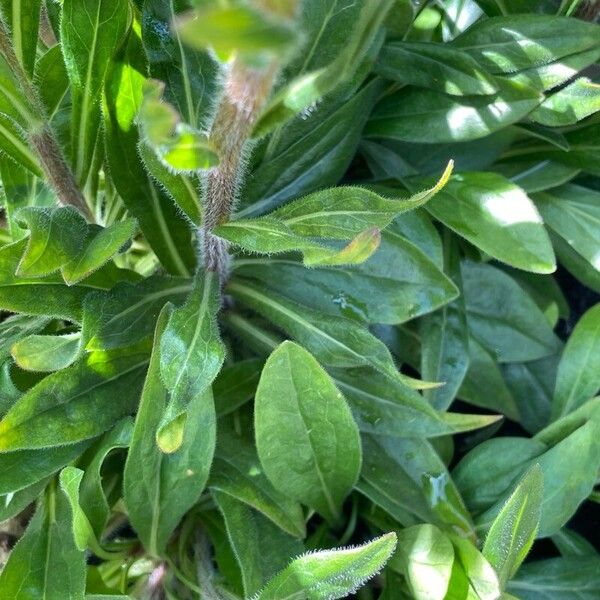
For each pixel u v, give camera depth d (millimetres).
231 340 405
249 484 356
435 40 446
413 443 386
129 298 340
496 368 440
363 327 350
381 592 400
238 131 271
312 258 279
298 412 341
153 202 356
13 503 347
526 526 333
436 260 376
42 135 341
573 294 515
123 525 401
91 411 337
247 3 170
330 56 348
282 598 316
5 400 344
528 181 431
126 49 329
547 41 386
